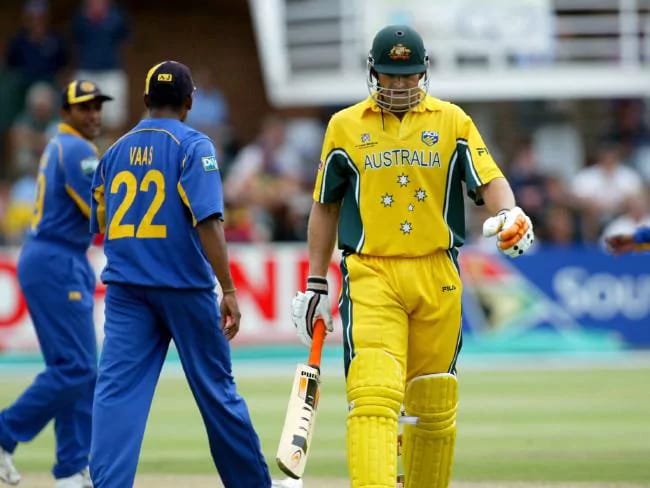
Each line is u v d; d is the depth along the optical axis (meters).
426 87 18.56
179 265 19.00
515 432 31.62
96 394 18.88
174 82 19.44
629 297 51.22
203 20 73.19
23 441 24.11
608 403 37.00
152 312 19.30
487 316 50.84
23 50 63.75
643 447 29.19
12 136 62.56
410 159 18.09
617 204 59.38
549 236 58.09
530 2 65.25
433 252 18.19
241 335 49.59
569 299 50.97
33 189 58.16
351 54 66.06
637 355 50.47
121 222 19.22
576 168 66.69
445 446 18.83
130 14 73.12
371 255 18.22
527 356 50.69
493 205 17.88
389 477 17.17
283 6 66.06
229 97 72.81
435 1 65.31
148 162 19.17
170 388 41.56
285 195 58.97
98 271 48.31
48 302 24.31
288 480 20.42
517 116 67.88
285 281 49.72
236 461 19.48
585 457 27.77
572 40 65.81
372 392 17.52
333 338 49.03
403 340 18.02
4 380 44.34
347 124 18.34
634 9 65.69
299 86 66.31
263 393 39.62
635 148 65.88
